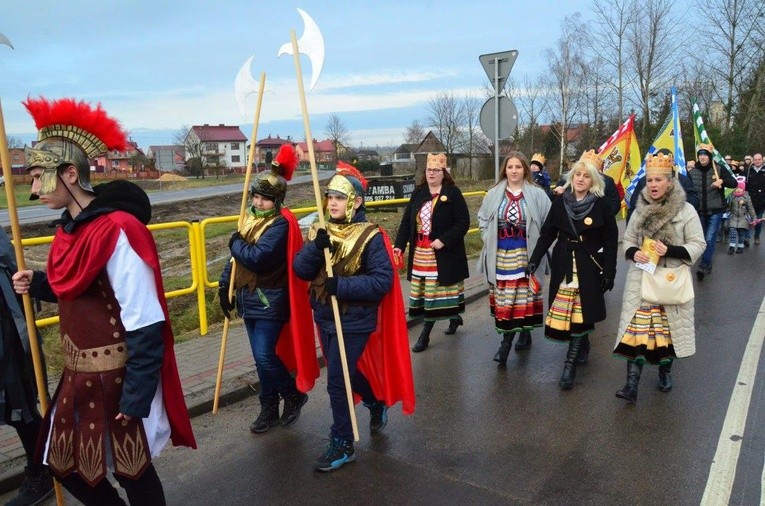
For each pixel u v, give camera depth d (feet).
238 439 13.73
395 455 12.81
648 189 15.17
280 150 13.42
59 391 8.24
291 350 14.14
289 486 11.65
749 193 42.65
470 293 27.45
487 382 17.12
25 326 10.08
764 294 26.84
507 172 18.30
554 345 20.59
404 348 12.66
